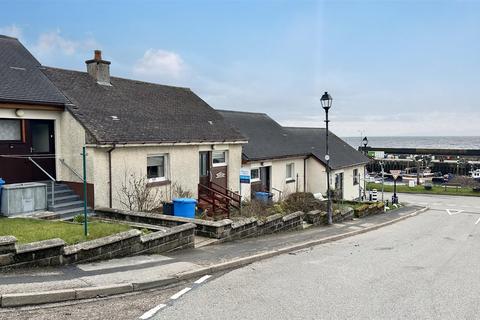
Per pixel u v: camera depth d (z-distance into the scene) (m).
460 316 6.66
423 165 76.00
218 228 12.16
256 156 23.05
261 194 21.67
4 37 16.69
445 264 10.89
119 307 6.64
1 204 11.66
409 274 9.47
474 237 17.39
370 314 6.64
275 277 8.77
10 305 6.39
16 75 14.51
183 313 6.45
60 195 14.02
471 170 72.31
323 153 30.14
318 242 13.77
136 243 9.64
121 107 17.12
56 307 6.50
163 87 22.30
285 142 28.23
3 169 13.26
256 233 14.04
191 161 18.16
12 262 7.64
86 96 16.30
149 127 16.73
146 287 7.68
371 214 25.47
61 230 9.95
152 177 16.62
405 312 6.78
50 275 7.59
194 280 8.39
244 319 6.27
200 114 21.28
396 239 15.84
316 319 6.35
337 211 20.67
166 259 9.57
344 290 7.92
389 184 58.28
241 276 8.79
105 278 7.68
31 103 13.45
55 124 14.59
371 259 11.15
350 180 33.66
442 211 31.70
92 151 13.93
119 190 14.81
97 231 10.15
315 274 9.13
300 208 20.81
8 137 13.51
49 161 14.56
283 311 6.66
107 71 18.58
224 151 20.66
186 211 14.40
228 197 17.88
